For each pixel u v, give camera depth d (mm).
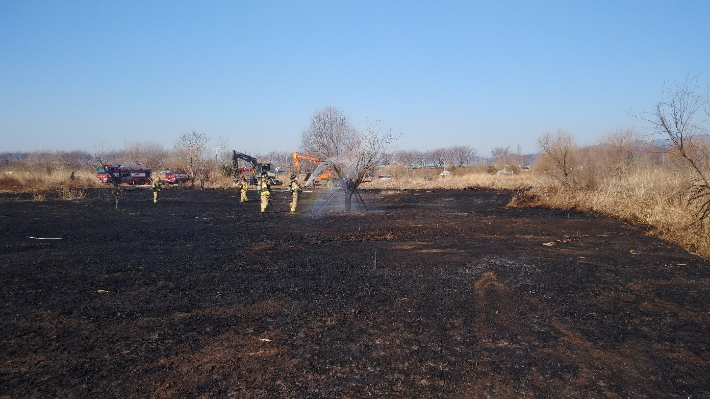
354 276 8766
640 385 4438
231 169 48344
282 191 38719
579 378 4574
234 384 4422
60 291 7703
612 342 5531
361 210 22500
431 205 25469
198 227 15930
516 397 4184
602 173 26672
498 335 5730
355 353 5156
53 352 5203
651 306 6965
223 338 5617
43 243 12422
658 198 17219
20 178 39844
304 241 12961
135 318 6363
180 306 6895
